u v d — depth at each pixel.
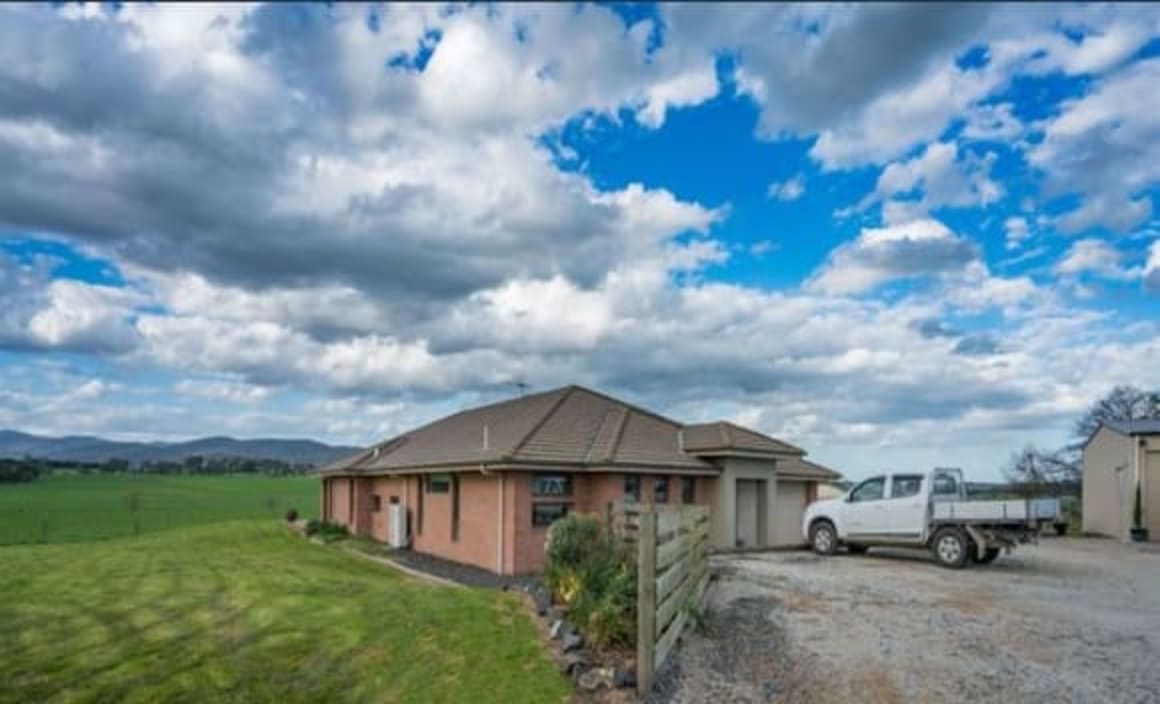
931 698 6.73
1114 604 11.23
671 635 8.14
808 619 9.89
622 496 18.83
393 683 8.38
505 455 17.55
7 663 9.98
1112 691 6.89
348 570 18.28
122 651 10.38
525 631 9.16
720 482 21.00
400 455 25.80
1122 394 39.03
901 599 11.43
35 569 17.30
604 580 9.20
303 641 10.17
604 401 24.03
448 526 20.97
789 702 6.65
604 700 6.84
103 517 33.94
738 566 15.38
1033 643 8.66
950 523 15.95
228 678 9.20
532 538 17.89
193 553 21.00
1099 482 25.92
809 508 18.75
